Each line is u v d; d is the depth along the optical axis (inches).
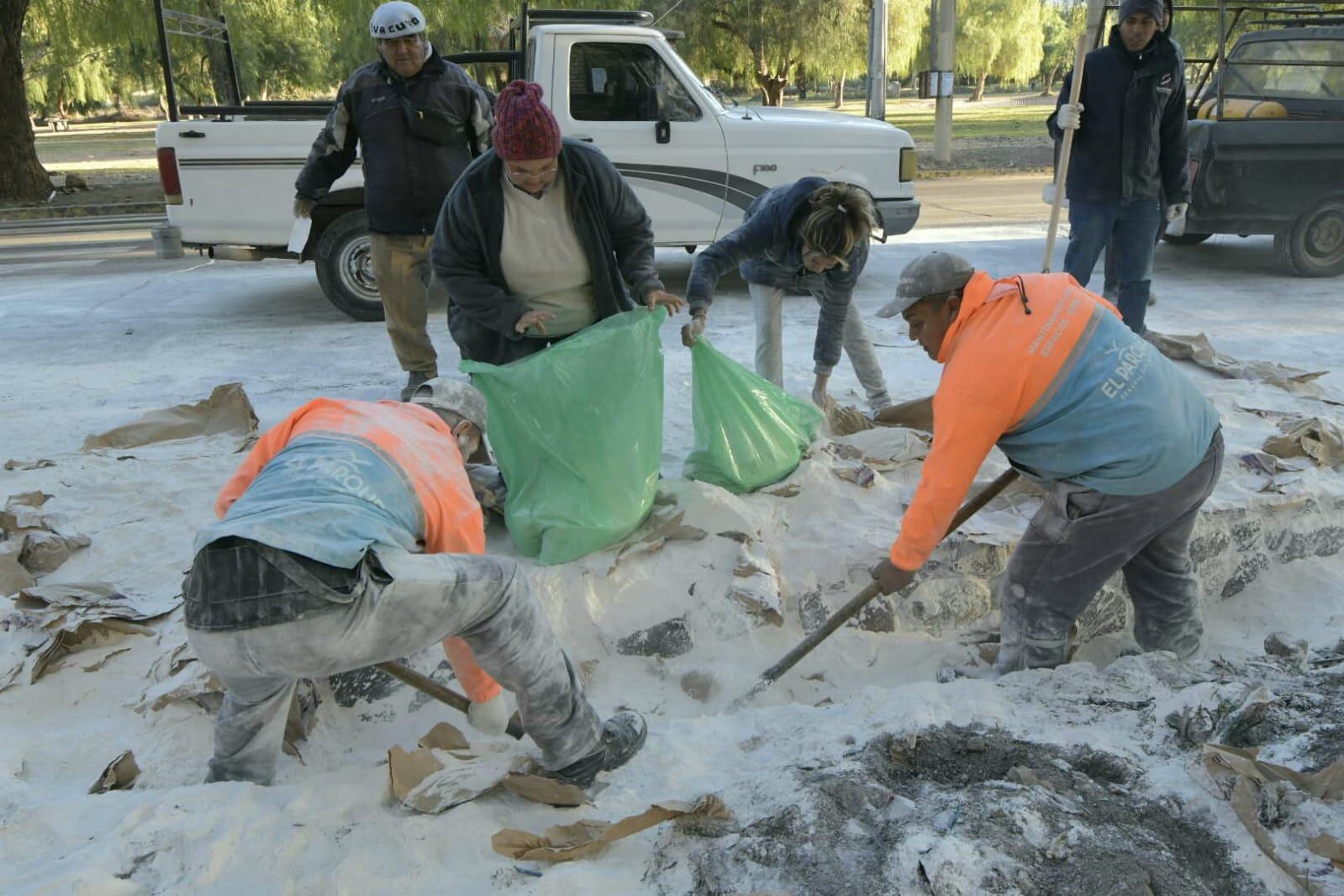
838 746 114.5
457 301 159.5
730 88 1228.5
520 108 137.9
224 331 314.0
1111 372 113.7
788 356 268.8
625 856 97.7
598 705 141.4
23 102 732.0
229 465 195.0
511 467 156.4
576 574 149.6
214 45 464.1
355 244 320.5
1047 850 93.2
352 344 295.1
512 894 91.1
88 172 971.9
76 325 324.5
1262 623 166.1
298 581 87.7
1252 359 263.9
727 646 150.3
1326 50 381.7
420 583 92.8
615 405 151.5
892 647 154.9
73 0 739.4
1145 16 236.2
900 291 116.6
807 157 347.9
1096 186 252.4
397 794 104.8
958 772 110.6
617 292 163.5
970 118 1594.5
